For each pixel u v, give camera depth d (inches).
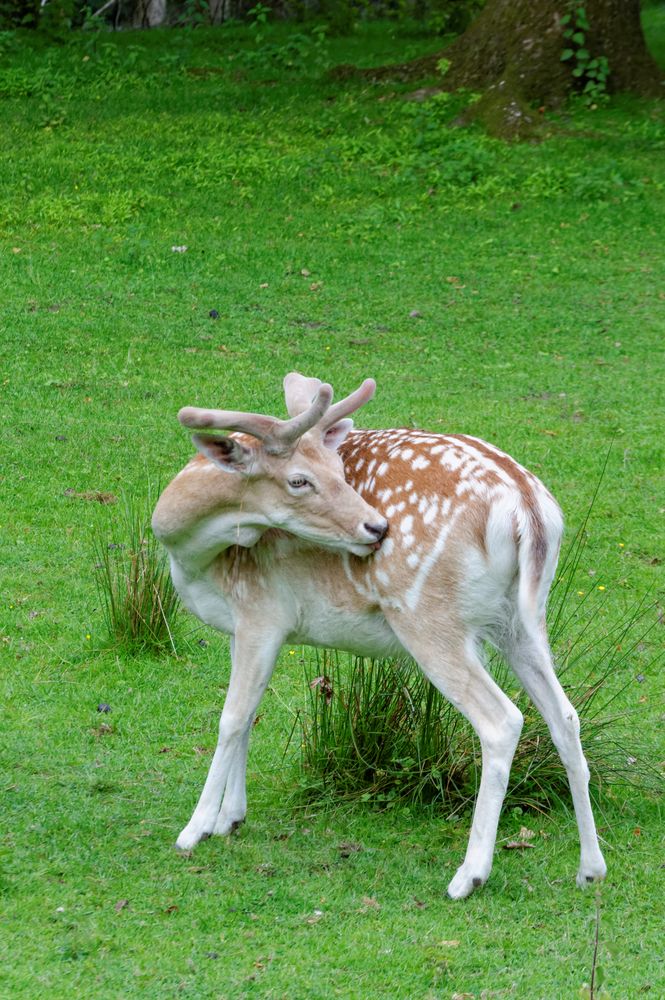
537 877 358.6
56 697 475.2
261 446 349.4
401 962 310.0
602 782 409.4
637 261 1051.3
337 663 430.9
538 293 992.2
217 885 346.6
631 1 1378.0
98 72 1470.2
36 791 400.2
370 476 359.9
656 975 307.4
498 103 1315.2
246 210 1127.0
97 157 1214.3
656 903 344.5
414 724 409.7
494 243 1081.4
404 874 358.3
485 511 339.3
